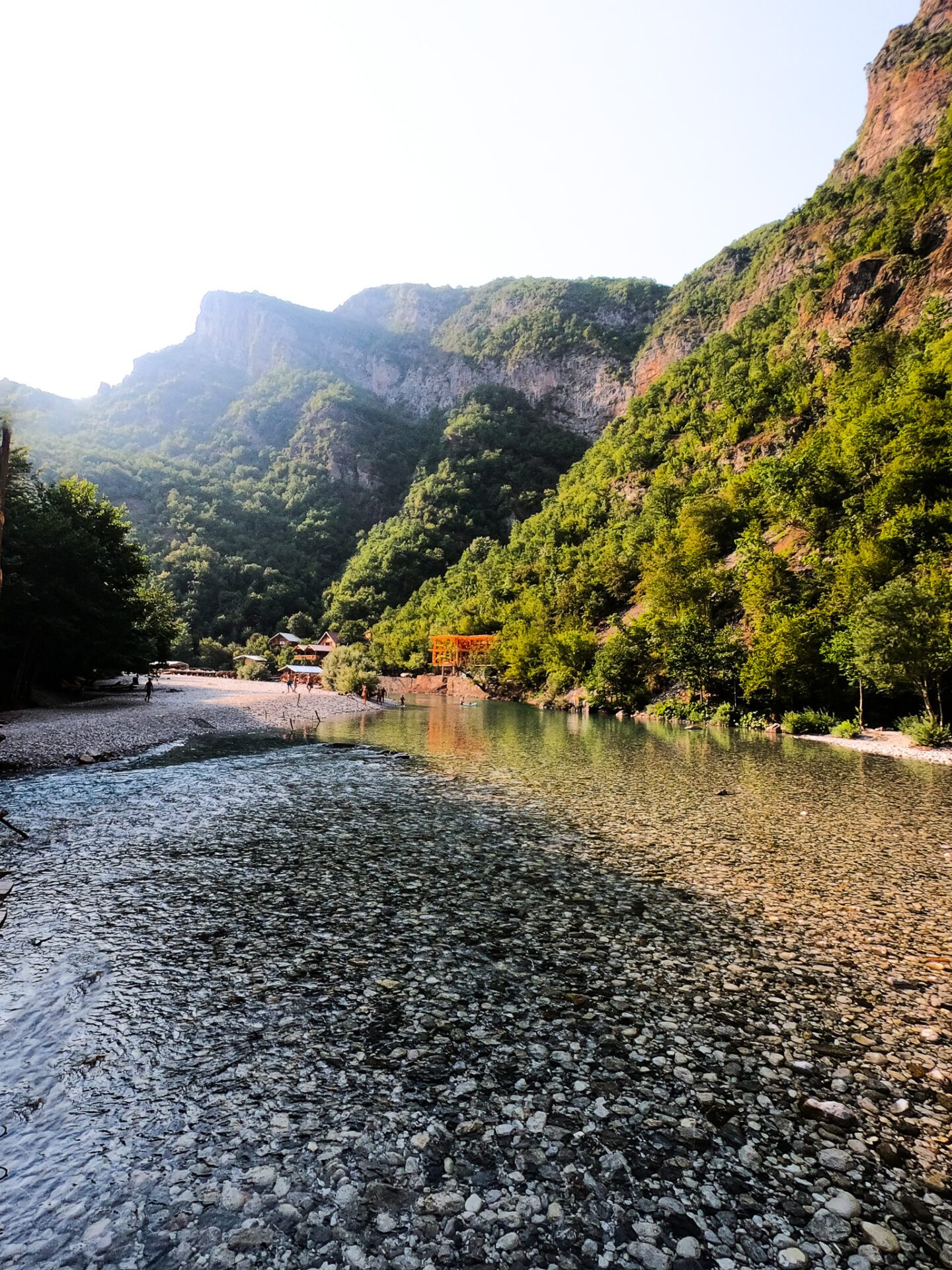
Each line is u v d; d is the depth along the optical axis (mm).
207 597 138125
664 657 49562
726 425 89125
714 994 7320
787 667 37406
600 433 197375
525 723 44625
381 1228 4180
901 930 9156
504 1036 6418
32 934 8688
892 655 28625
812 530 47719
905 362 52344
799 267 115500
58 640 35188
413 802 17562
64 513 36969
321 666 89000
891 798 18172
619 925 9289
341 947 8422
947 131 84250
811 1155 4852
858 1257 3961
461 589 123812
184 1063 5938
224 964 7887
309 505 187500
